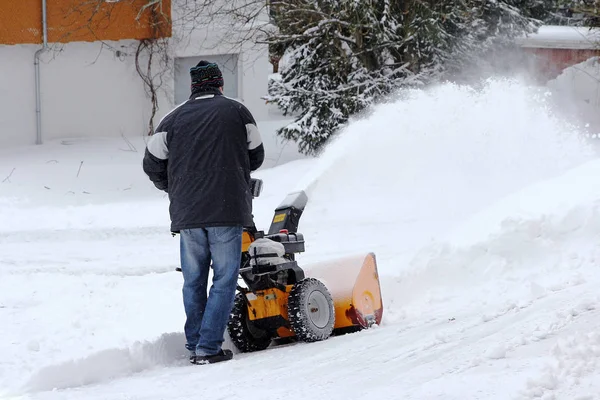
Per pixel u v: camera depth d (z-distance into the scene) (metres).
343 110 65.94
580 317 19.16
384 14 66.69
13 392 17.08
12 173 55.62
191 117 20.23
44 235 38.69
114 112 74.62
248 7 71.06
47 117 70.00
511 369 16.11
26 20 65.44
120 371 19.06
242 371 18.39
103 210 44.28
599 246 24.75
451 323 20.94
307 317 21.05
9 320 24.19
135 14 72.25
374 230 37.72
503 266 25.05
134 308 25.95
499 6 75.81
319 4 66.44
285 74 71.19
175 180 20.17
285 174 52.53
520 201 27.78
